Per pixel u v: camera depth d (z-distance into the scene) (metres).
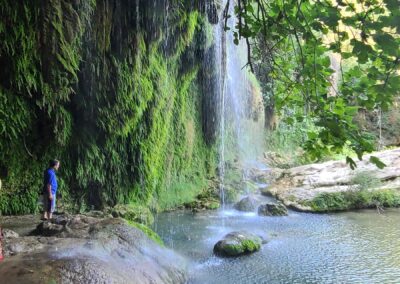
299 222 12.30
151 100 11.61
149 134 11.76
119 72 10.21
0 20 7.79
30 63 8.58
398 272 8.23
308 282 7.69
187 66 13.60
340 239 10.53
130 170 11.52
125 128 10.82
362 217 13.16
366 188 15.20
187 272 7.53
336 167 16.94
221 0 13.25
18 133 9.64
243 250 9.11
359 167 16.78
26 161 10.01
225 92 16.62
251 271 8.13
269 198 15.01
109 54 10.02
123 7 9.91
